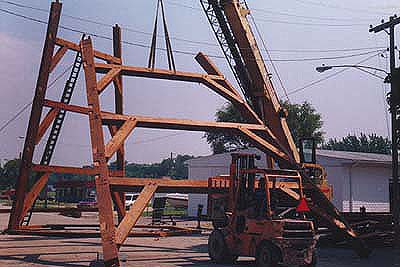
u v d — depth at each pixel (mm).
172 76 23078
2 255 17922
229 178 19141
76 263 15953
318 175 23578
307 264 14930
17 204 23062
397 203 24297
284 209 15977
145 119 18844
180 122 19531
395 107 24781
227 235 16734
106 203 15117
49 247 20672
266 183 15609
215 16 26250
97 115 16812
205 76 23828
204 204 51156
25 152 22531
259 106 25688
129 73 22188
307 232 14969
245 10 26125
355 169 37781
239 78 26250
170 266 15867
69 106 22859
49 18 22500
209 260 17484
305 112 78062
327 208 20016
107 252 14297
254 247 15680
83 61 17969
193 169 50406
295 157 24219
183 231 27984
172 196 71062
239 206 16688
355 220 23469
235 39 25984
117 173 26234
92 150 16203
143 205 16453
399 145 25531
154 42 22766
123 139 17703
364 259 19203
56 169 23172
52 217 47562
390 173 39719
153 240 25344
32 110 22297
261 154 43094
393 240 22938
